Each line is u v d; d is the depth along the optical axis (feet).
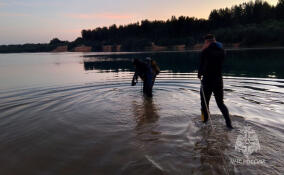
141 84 27.99
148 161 9.18
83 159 9.52
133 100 19.56
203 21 271.49
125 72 42.42
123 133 12.12
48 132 12.59
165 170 8.53
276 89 21.59
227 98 18.71
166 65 53.47
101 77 35.32
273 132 11.28
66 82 30.63
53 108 17.49
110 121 14.16
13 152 10.32
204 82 13.78
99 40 371.35
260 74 31.76
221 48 13.43
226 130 12.07
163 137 11.45
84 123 13.92
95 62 75.10
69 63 73.31
